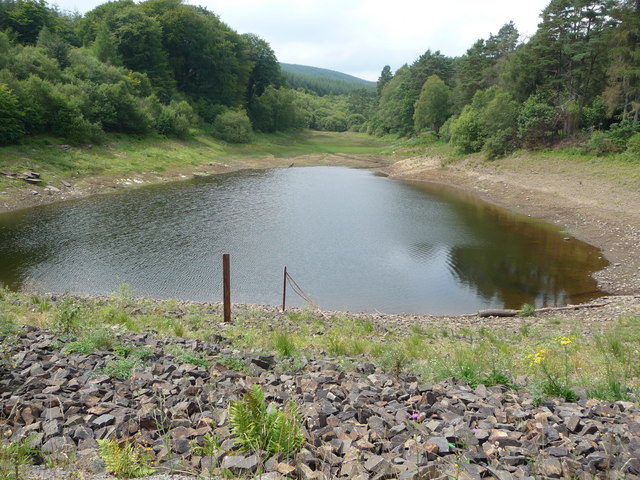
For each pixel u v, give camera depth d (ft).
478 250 93.40
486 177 181.78
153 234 100.01
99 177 164.04
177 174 194.70
